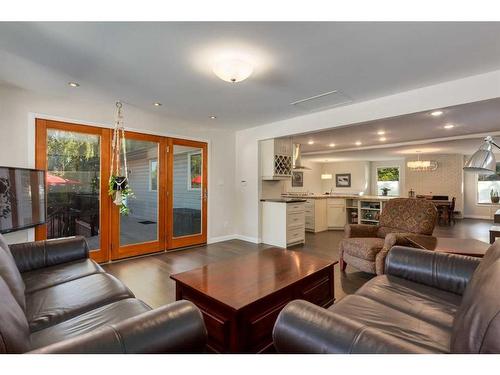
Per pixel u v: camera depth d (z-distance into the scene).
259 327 1.68
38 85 2.89
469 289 1.10
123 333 0.88
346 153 8.48
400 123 4.48
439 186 9.05
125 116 3.88
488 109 3.62
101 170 3.67
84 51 2.13
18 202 2.72
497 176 8.91
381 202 5.99
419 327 1.25
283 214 4.73
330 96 3.21
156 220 4.26
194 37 1.94
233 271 2.14
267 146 4.93
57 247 2.17
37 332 1.23
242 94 3.15
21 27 1.79
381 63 2.35
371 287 1.73
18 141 3.02
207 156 4.93
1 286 0.98
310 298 2.12
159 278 3.10
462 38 1.94
